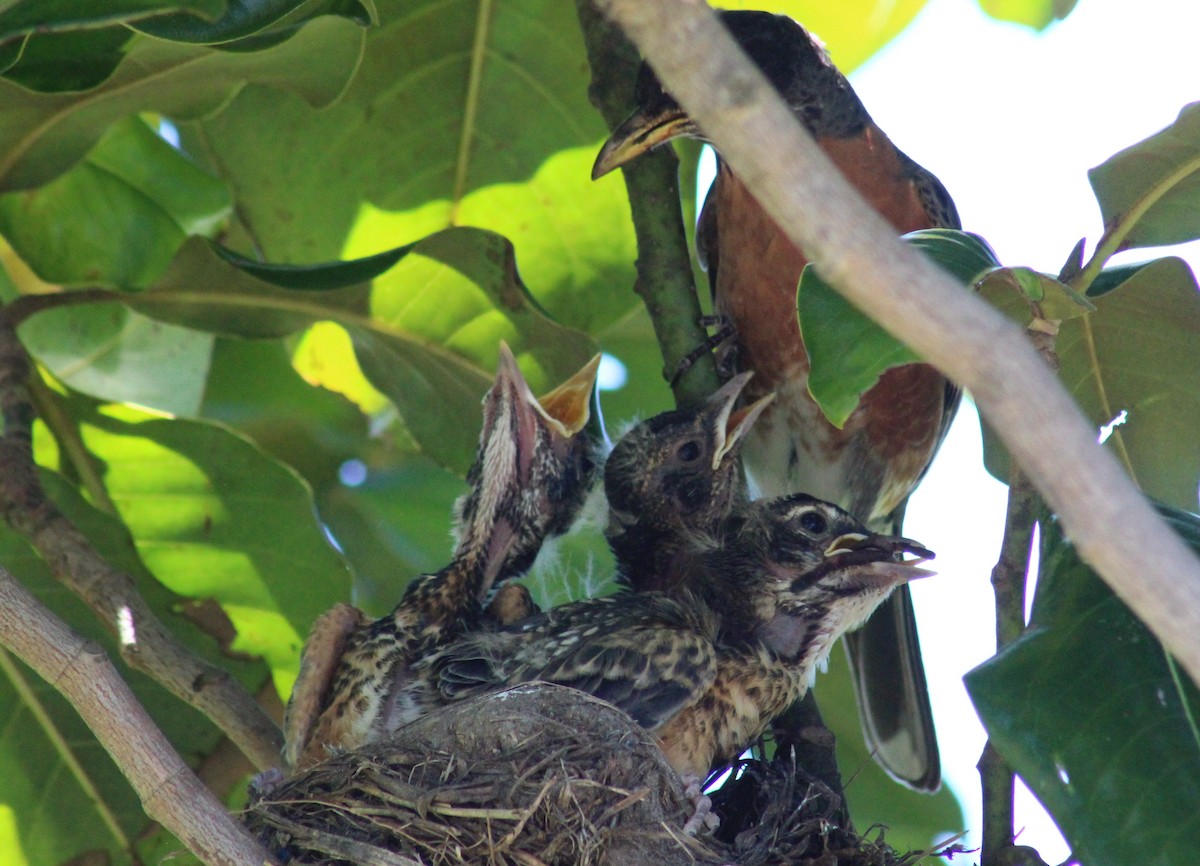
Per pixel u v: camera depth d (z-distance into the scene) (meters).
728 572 8.92
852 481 10.46
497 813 6.65
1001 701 6.13
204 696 7.93
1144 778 5.93
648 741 7.10
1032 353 3.68
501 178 10.67
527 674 7.86
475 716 7.07
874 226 3.74
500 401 9.20
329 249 10.81
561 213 10.70
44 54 7.77
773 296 9.97
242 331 9.65
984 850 7.11
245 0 7.10
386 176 10.65
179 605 9.76
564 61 10.34
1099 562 3.59
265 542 9.88
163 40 7.74
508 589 8.98
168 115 8.98
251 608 9.84
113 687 6.13
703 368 9.31
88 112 8.89
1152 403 8.72
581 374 9.47
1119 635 6.25
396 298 9.51
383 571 11.48
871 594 8.90
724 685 8.17
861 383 5.98
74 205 10.07
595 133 10.52
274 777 7.32
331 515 11.49
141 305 9.41
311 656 8.29
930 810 11.69
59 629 6.18
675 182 9.26
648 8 3.81
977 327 3.67
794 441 10.41
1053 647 6.26
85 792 9.41
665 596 8.60
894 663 10.58
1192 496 8.79
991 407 3.66
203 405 11.41
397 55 10.28
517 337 9.66
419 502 11.62
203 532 9.87
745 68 3.81
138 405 10.12
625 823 6.80
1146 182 7.65
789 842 7.41
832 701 12.00
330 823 6.89
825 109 10.02
